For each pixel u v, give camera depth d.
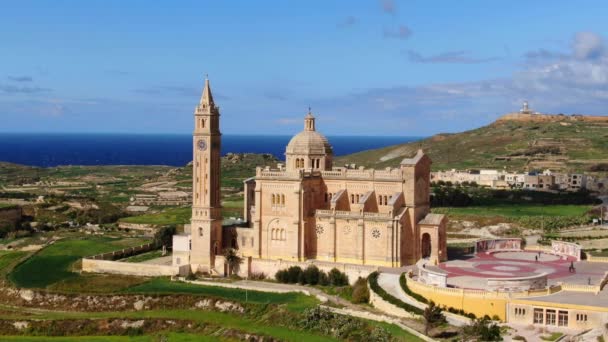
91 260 184.38
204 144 179.12
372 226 169.62
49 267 189.62
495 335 119.19
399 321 132.62
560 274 151.88
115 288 166.12
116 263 182.00
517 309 129.00
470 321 128.25
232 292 160.38
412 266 168.75
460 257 175.12
